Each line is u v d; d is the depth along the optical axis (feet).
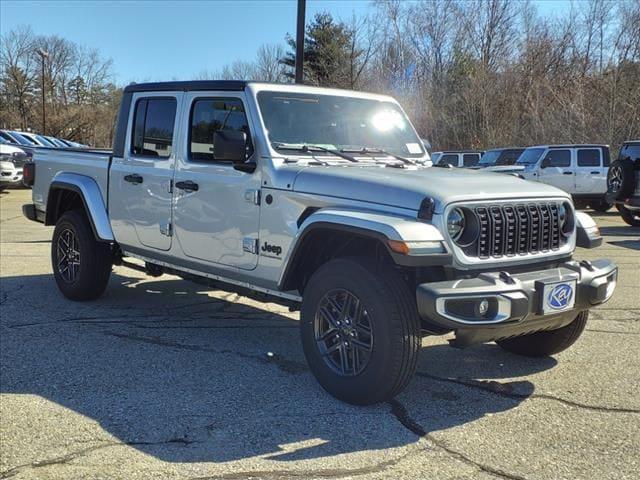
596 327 19.63
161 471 10.48
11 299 22.30
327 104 16.75
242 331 19.02
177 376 14.97
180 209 17.25
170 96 17.80
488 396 14.03
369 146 16.88
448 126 114.42
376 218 12.35
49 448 11.23
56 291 23.67
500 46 117.19
